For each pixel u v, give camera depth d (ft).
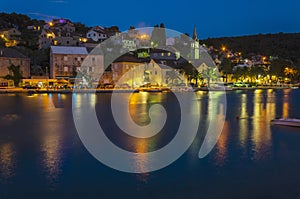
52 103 202.28
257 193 51.70
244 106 195.21
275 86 518.78
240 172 61.57
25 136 96.99
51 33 464.24
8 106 184.65
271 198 49.93
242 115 151.12
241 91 384.88
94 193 51.67
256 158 71.46
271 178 58.23
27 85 319.06
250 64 636.48
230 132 104.06
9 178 58.08
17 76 320.50
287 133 101.76
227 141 89.56
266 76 560.61
